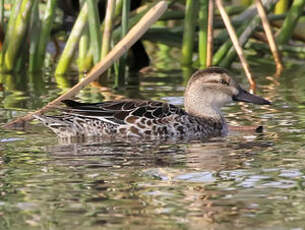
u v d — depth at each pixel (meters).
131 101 13.59
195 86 14.33
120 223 8.49
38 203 9.17
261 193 9.53
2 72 19.27
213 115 14.06
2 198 9.38
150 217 8.70
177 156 11.55
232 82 14.40
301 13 19.92
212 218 8.66
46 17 18.88
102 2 19.98
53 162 11.09
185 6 20.47
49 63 20.77
